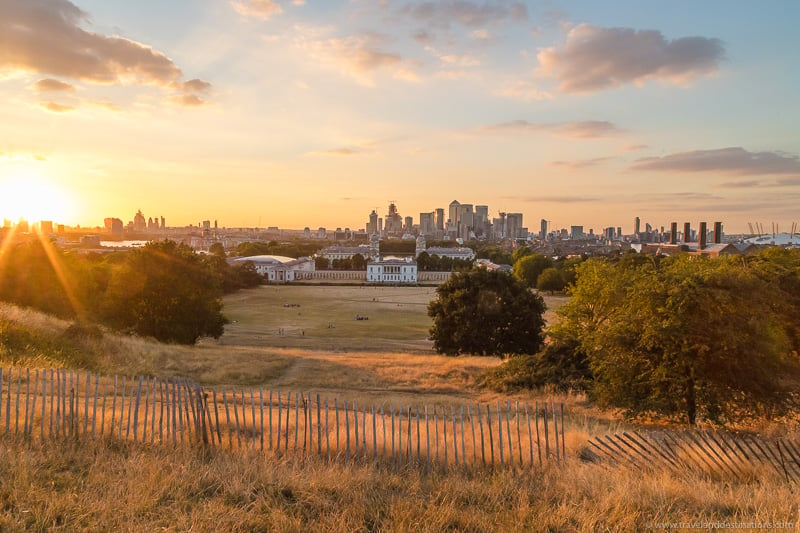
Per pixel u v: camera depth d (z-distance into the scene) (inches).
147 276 1982.0
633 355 858.1
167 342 1916.8
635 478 457.1
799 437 689.6
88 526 322.0
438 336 2190.0
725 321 790.5
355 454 507.5
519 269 6894.7
